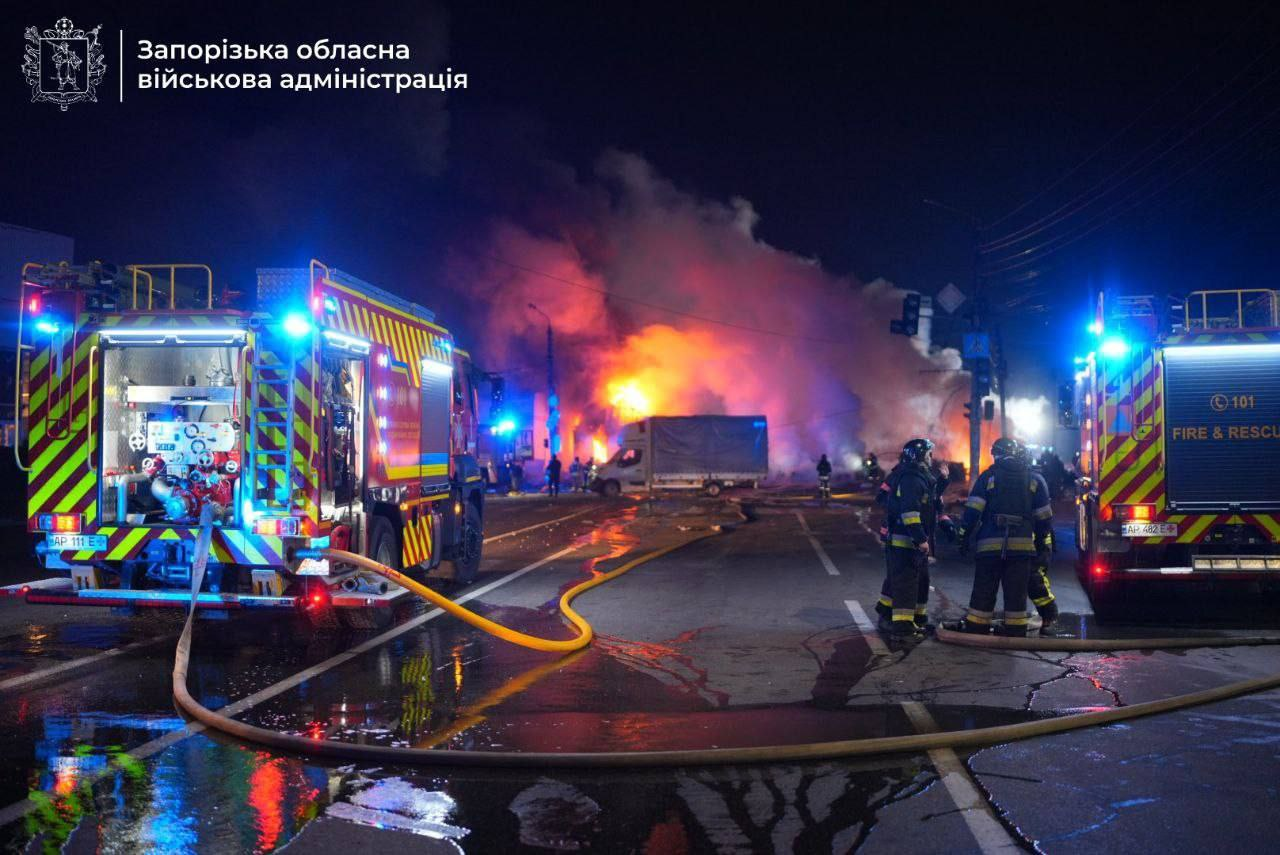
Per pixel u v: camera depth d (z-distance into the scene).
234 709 6.25
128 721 5.97
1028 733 5.57
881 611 9.26
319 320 8.23
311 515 8.03
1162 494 9.70
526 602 10.85
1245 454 9.66
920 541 8.72
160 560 8.20
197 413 8.99
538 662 7.71
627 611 10.22
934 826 4.29
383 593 8.45
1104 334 9.83
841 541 18.08
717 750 5.14
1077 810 4.47
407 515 10.38
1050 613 8.97
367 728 5.84
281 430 8.20
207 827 4.31
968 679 7.07
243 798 4.66
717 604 10.66
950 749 5.37
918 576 8.98
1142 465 9.74
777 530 20.78
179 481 8.39
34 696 6.58
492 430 13.82
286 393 8.22
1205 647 8.14
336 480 8.68
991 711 6.18
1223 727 5.76
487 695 6.64
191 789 4.78
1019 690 6.71
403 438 10.23
